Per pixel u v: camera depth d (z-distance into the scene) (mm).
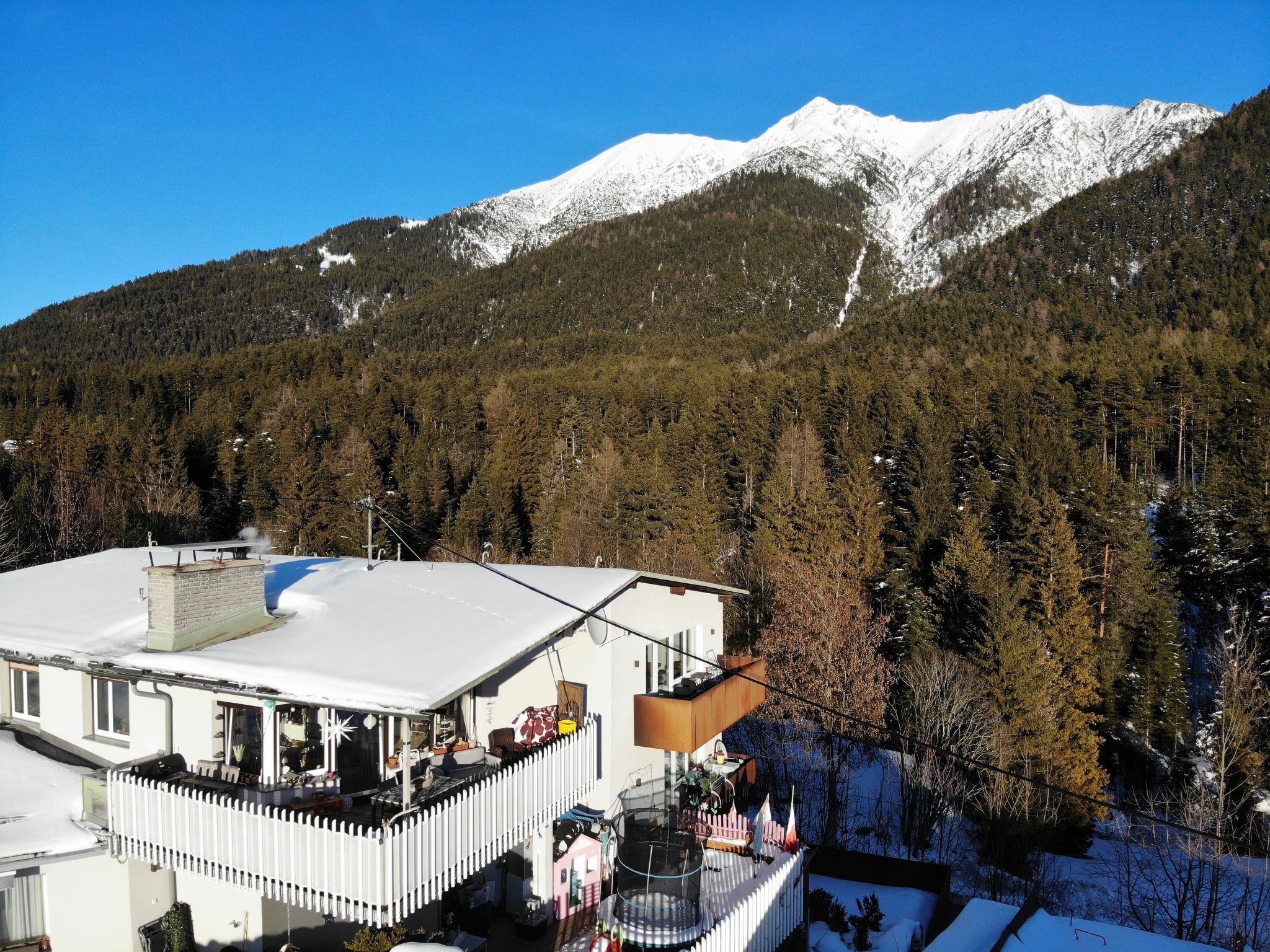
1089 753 33062
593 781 14195
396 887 9695
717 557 51219
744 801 20062
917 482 56938
